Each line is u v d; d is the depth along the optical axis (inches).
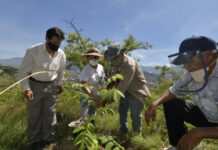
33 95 91.4
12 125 104.8
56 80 108.7
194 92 58.8
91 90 106.4
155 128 113.7
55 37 84.7
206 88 53.7
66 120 124.4
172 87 67.6
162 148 87.0
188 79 59.1
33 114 92.4
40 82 92.7
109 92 53.8
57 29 85.9
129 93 100.7
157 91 191.2
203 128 44.3
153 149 86.3
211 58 48.3
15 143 89.5
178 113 65.1
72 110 142.3
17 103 136.9
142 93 96.7
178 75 52.7
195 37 49.0
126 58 92.2
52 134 100.7
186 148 43.7
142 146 90.3
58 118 130.1
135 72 96.7
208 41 47.3
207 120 63.4
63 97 149.8
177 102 66.3
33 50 87.2
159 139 93.0
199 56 45.6
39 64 89.2
